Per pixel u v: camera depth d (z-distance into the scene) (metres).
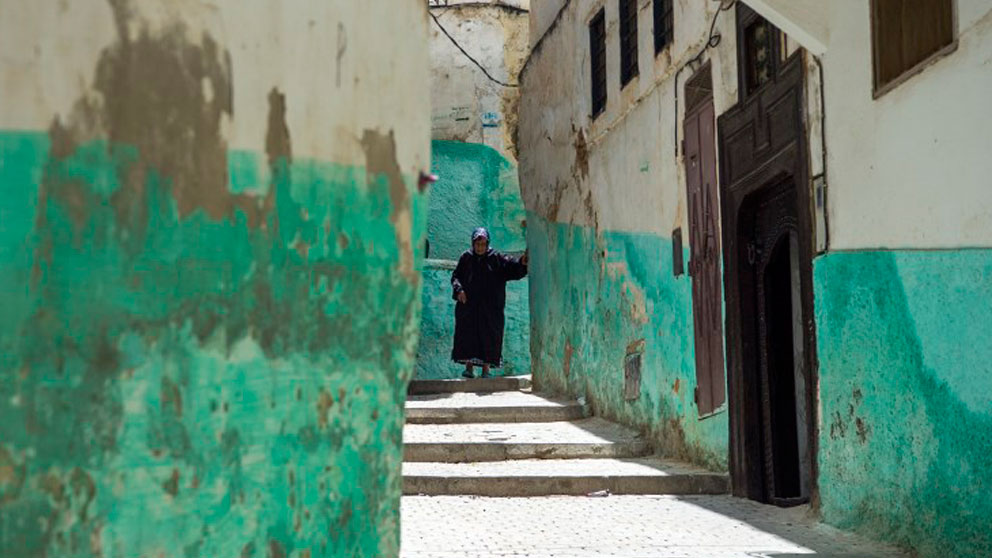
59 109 2.69
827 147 7.80
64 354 2.72
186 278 2.99
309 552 3.41
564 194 15.64
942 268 6.30
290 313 3.34
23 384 2.64
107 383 2.80
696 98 10.55
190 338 3.01
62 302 2.71
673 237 11.28
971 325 5.98
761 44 9.14
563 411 13.69
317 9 3.46
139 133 2.86
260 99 3.22
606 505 9.23
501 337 17.41
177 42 2.96
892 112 6.88
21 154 2.62
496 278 17.34
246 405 3.18
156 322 2.91
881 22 6.96
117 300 2.82
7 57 2.60
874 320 7.16
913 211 6.64
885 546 6.98
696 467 10.50
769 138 8.84
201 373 3.04
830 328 7.82
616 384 13.23
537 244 17.22
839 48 7.58
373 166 3.70
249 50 3.19
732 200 9.62
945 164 6.27
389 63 3.80
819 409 8.06
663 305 11.62
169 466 2.96
